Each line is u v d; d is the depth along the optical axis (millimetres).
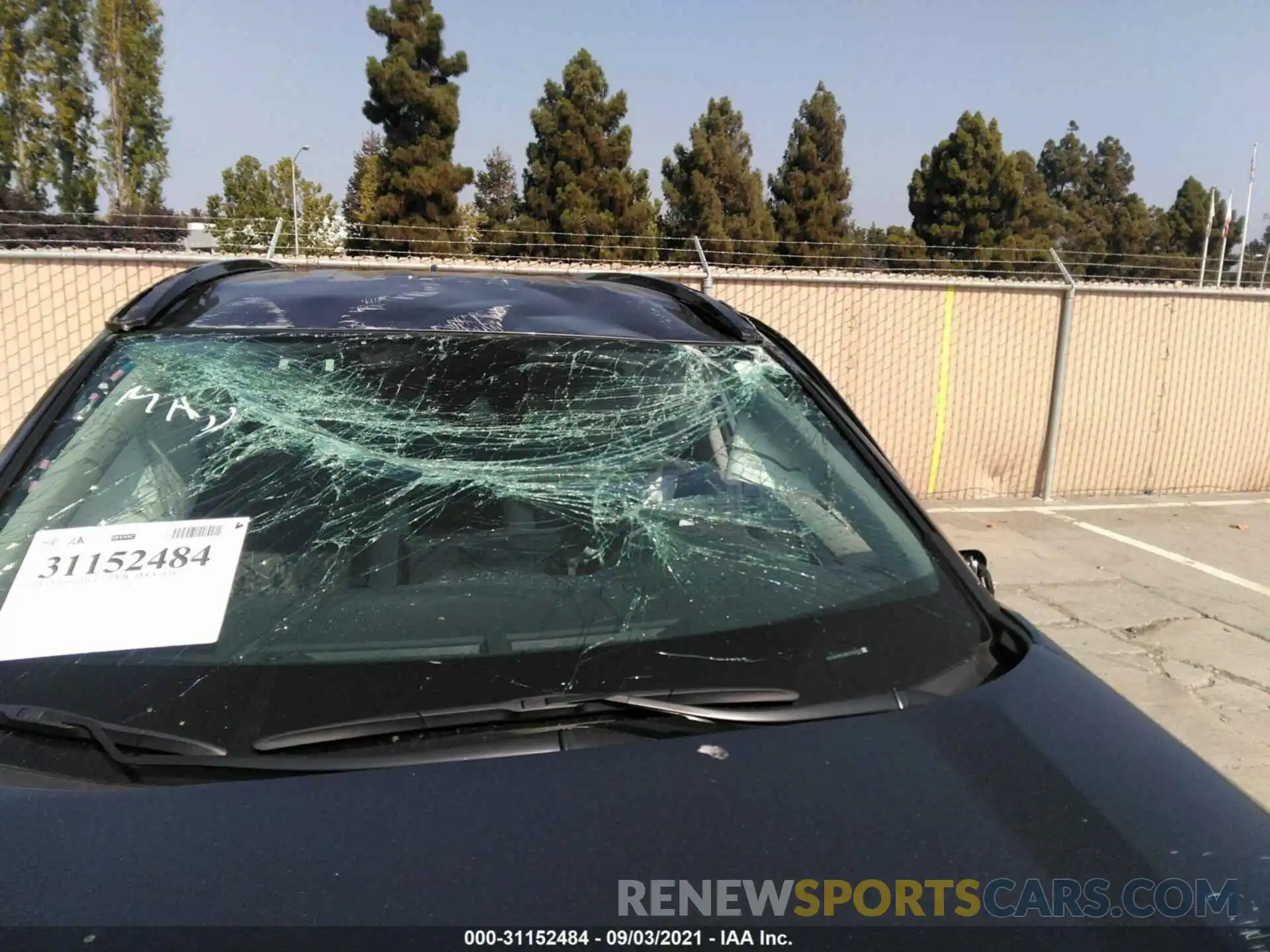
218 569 1678
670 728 1533
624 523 1915
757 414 2184
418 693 1540
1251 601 5910
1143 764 1549
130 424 1848
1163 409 8883
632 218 23109
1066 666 1833
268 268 2742
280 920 1170
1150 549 7094
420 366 2051
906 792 1428
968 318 8188
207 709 1479
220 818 1310
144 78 26656
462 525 1846
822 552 1950
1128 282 9383
